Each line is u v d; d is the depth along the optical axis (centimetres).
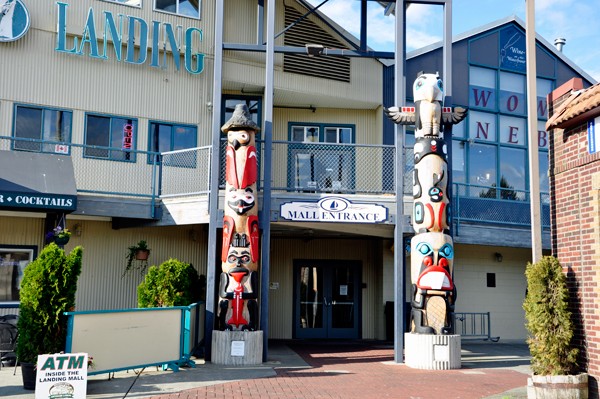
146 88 1410
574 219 830
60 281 838
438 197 1111
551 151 902
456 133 1636
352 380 927
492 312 1647
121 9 1404
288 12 1547
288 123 1608
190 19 1470
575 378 769
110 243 1377
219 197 1156
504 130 1695
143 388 831
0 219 1264
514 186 1673
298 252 1656
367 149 1504
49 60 1326
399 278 1169
